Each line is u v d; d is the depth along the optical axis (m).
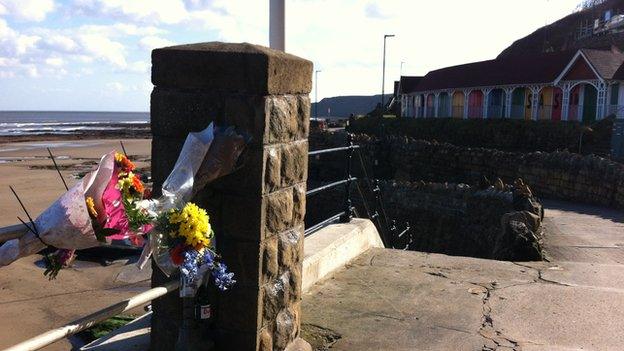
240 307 3.43
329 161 32.81
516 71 36.62
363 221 7.26
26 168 34.66
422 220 20.89
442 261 6.49
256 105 3.24
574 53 33.28
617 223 15.25
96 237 2.57
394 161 30.20
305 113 3.79
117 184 2.75
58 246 2.52
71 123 146.00
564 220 15.79
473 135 32.56
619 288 5.48
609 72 30.88
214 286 3.46
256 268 3.38
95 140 69.50
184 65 3.34
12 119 183.50
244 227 3.36
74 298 9.91
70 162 39.28
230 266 3.43
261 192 3.32
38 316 9.09
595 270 6.17
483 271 6.06
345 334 4.31
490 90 37.97
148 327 3.99
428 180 27.89
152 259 3.54
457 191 20.08
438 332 4.35
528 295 5.21
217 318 3.49
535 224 12.95
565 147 27.53
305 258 5.33
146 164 37.75
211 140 3.13
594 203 19.59
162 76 3.41
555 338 4.23
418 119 38.81
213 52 3.28
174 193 3.02
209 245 3.12
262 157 3.29
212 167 3.15
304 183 3.89
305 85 3.73
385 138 31.06
